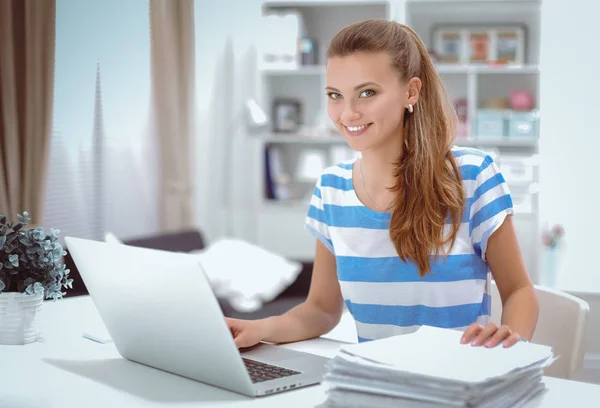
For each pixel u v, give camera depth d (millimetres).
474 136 4793
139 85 4293
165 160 4570
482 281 1507
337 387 1033
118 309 1278
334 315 1612
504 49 4883
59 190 3773
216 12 4961
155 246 3797
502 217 1461
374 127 1392
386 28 1414
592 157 4434
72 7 3570
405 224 1440
